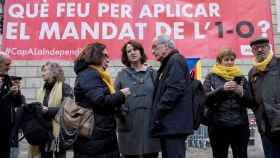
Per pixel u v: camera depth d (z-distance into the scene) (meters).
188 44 8.87
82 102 3.85
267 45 4.60
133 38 8.80
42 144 4.96
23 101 5.47
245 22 8.99
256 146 9.22
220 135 5.17
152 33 8.84
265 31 9.04
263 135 4.58
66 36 8.69
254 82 4.69
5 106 4.86
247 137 5.15
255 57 4.69
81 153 3.77
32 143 4.94
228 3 9.00
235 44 8.95
